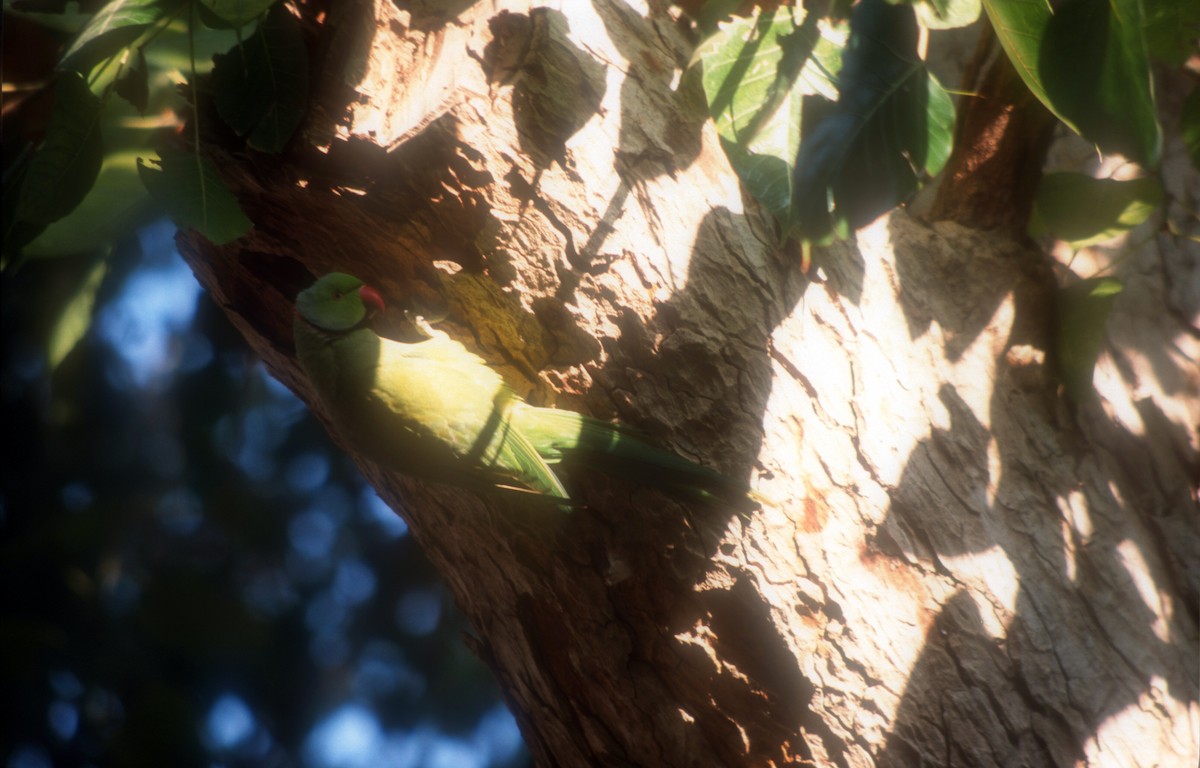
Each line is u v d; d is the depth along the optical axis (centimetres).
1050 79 334
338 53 341
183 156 339
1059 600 342
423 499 355
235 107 340
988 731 339
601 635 345
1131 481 351
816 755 340
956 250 350
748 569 339
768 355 342
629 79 343
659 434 342
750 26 336
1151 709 341
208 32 351
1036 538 344
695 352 341
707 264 342
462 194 341
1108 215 347
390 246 347
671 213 342
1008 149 348
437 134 339
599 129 341
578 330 342
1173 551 349
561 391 345
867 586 340
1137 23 331
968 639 340
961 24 336
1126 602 344
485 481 345
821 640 339
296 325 349
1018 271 349
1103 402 352
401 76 341
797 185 333
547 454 343
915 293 348
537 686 353
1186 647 346
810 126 334
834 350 344
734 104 334
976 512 343
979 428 345
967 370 347
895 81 335
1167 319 356
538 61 340
